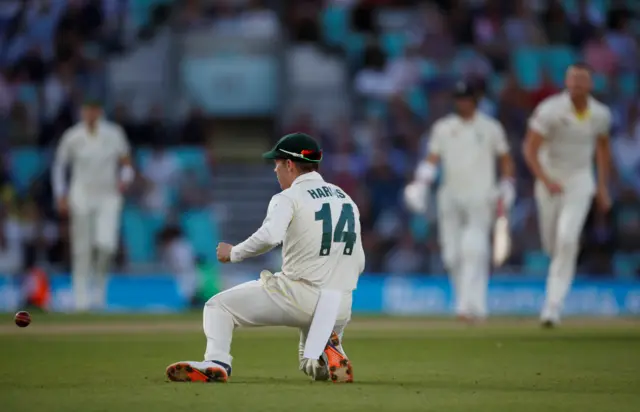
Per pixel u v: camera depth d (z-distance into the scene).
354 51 86.94
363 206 77.31
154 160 79.19
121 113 81.38
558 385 26.00
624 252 75.69
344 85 85.50
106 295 67.88
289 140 26.03
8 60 85.31
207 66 85.06
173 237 74.94
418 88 84.25
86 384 25.62
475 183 52.72
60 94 83.69
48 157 80.12
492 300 66.56
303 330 26.33
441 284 67.19
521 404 21.95
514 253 75.38
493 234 72.62
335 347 25.80
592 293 66.75
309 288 25.56
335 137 81.06
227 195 80.62
